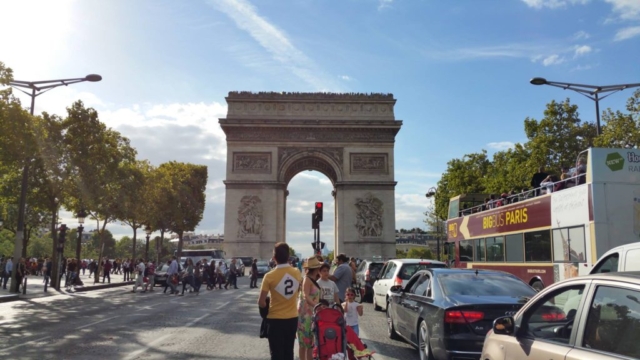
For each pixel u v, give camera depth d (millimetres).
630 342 6363
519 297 13844
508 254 29391
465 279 15008
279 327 11625
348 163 87625
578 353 6969
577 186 22266
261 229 85188
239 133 87750
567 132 54250
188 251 88875
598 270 15984
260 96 88688
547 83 37875
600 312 7027
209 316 27156
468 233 36375
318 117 88375
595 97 38688
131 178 65438
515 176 58188
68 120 50281
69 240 197875
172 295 44438
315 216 38750
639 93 45344
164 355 16094
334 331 11867
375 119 88312
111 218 66875
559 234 23719
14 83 39469
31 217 94625
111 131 65625
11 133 36156
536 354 7781
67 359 15414
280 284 11719
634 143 43438
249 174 86688
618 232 20719
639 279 6625
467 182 82000
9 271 51625
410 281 17500
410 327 16188
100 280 72250
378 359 15812
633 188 21062
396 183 86938
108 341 18750
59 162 49656
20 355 16062
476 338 12656
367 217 86188
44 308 32250
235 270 55781
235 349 17219
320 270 15195
